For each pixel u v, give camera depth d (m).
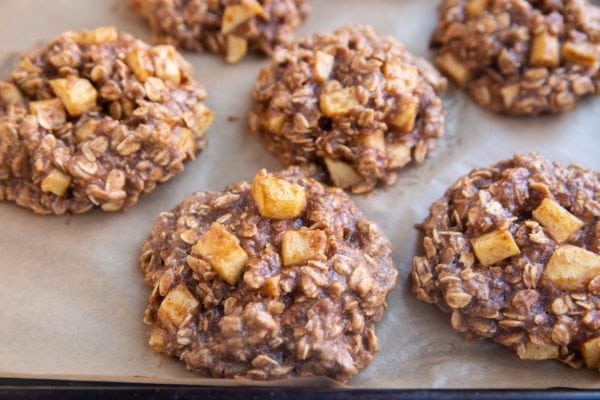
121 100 0.29
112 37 0.30
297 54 0.30
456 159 0.31
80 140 0.28
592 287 0.26
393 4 0.35
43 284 0.27
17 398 0.25
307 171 0.30
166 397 0.24
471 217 0.27
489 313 0.26
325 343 0.25
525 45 0.31
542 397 0.24
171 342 0.26
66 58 0.29
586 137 0.31
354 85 0.29
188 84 0.30
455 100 0.32
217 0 0.32
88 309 0.27
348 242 0.27
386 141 0.30
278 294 0.25
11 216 0.29
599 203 0.27
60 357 0.26
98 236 0.29
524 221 0.27
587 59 0.31
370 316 0.26
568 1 0.32
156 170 0.29
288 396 0.24
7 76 0.31
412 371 0.26
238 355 0.25
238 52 0.33
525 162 0.28
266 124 0.30
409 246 0.29
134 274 0.28
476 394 0.25
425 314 0.27
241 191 0.28
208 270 0.26
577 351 0.26
